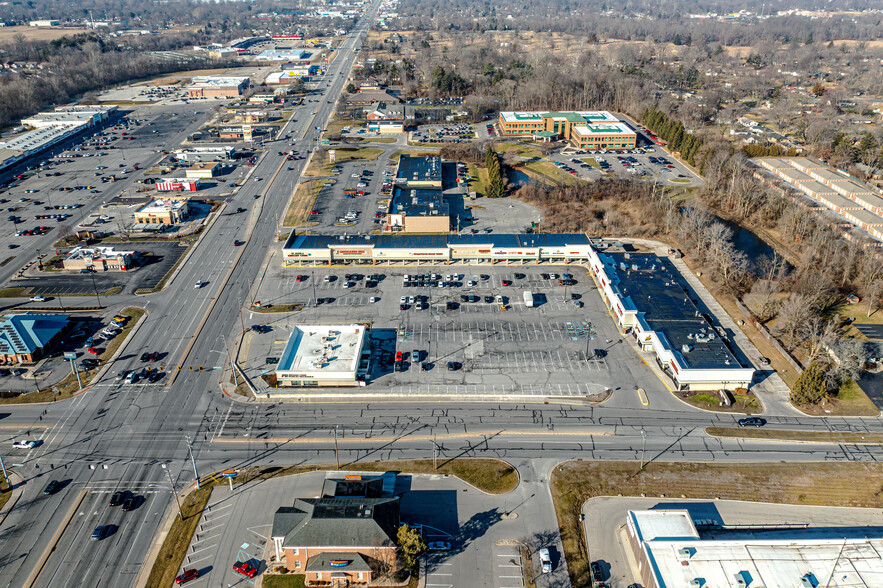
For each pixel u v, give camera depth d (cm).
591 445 11844
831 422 12431
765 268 18588
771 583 8769
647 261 18362
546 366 14138
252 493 10744
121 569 9394
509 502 10581
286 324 15775
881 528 10150
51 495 10700
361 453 11638
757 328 15462
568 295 17112
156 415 12638
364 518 9419
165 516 10325
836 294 16788
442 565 9438
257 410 12825
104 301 16838
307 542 9225
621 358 14412
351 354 14150
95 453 11644
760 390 13375
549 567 9300
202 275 18338
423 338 15162
